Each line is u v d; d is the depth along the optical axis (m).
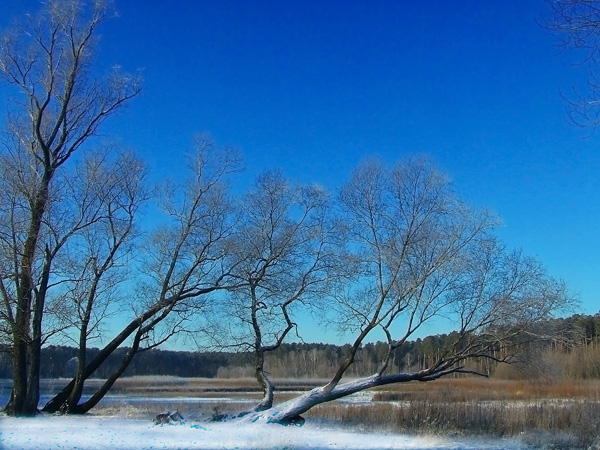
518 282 22.05
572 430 22.72
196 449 16.53
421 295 22.33
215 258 25.98
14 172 24.72
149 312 26.14
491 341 22.00
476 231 23.38
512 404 28.77
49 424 21.55
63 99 25.66
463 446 19.67
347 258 24.22
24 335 24.69
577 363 45.28
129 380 66.94
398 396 40.00
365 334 22.83
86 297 26.05
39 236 24.78
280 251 25.34
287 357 59.66
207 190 26.48
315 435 20.34
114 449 16.39
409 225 22.69
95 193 25.70
